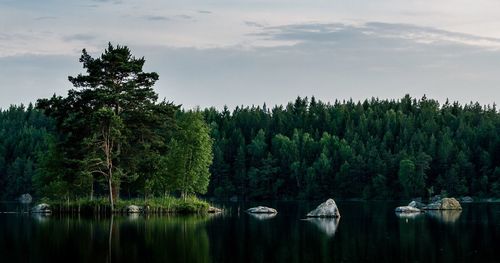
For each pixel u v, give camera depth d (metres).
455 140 174.12
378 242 49.41
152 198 86.94
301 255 41.88
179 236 52.25
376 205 125.75
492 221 73.19
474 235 55.16
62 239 49.78
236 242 48.78
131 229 57.62
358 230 59.78
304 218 78.25
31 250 43.78
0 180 167.88
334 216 80.19
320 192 168.88
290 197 173.38
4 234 53.38
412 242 49.62
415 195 157.88
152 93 82.38
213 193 173.50
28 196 156.38
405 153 163.50
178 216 76.44
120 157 81.25
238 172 174.62
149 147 82.06
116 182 80.19
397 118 198.00
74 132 79.31
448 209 103.06
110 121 75.56
